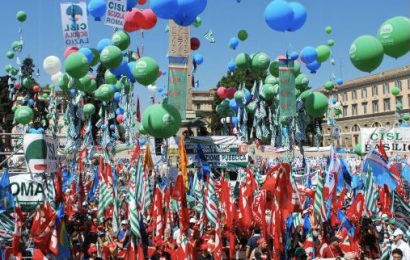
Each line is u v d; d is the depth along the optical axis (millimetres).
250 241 12836
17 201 11227
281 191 12109
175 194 14633
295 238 12867
